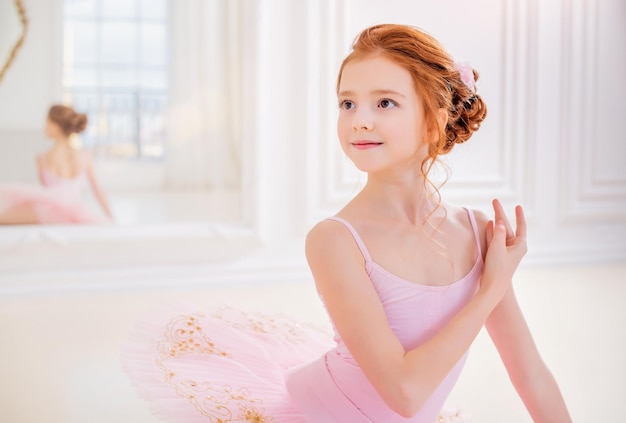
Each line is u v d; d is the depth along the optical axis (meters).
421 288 1.32
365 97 1.32
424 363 1.23
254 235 3.75
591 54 4.32
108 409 2.07
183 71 7.14
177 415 1.32
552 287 3.75
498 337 1.52
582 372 2.43
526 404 1.53
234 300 3.39
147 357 1.53
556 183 4.31
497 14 4.12
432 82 1.32
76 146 7.46
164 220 4.98
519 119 4.20
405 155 1.33
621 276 4.03
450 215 1.46
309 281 3.82
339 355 1.43
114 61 7.62
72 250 3.55
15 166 6.22
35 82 7.04
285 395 1.49
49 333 2.84
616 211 4.45
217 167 7.22
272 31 3.70
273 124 3.75
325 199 3.86
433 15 3.99
